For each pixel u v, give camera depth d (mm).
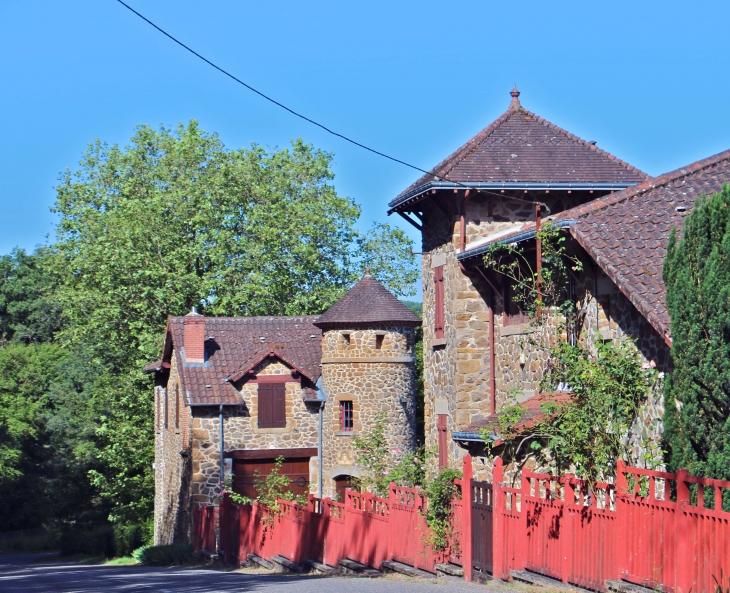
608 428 14312
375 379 34656
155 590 15930
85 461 54344
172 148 49375
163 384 40750
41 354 71562
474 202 22750
